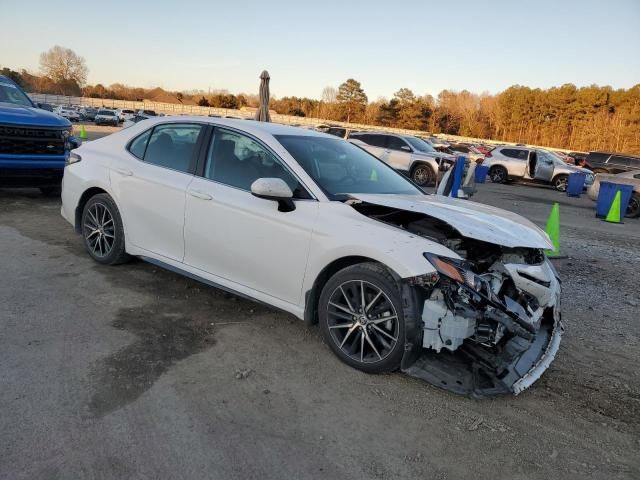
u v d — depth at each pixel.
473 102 108.25
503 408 3.17
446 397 3.21
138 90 130.50
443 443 2.77
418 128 97.00
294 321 4.16
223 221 3.96
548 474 2.60
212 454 2.52
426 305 3.12
